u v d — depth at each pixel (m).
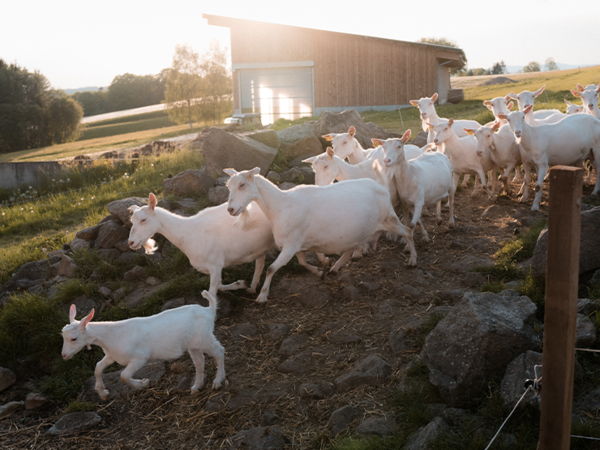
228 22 29.19
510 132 9.71
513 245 6.98
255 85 29.95
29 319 6.75
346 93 29.31
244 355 5.72
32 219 12.02
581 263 5.33
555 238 2.82
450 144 9.73
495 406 3.90
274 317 6.39
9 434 5.23
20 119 61.72
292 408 4.73
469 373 4.17
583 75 33.69
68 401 5.66
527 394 3.78
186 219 6.41
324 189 6.64
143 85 123.62
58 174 15.20
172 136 34.53
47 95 67.12
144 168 14.09
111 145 34.41
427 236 8.12
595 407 3.68
